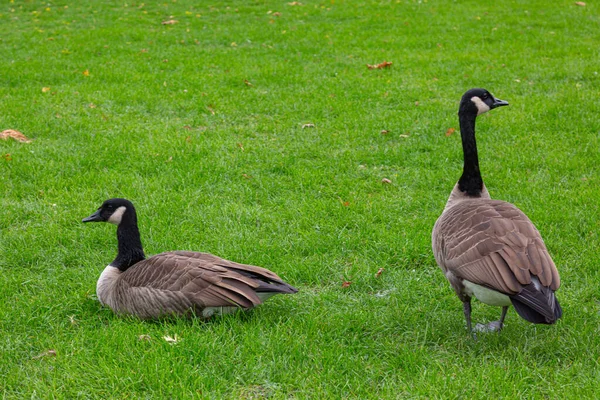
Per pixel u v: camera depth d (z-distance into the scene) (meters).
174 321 5.68
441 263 5.40
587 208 8.09
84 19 21.70
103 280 6.09
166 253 5.97
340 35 18.67
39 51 17.05
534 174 9.27
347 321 5.84
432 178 9.19
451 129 10.97
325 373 5.03
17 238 7.51
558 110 11.84
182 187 9.00
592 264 6.79
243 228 7.79
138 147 10.23
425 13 21.39
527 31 18.70
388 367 5.19
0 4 24.50
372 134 10.97
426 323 5.88
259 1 24.23
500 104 6.20
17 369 5.12
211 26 20.25
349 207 8.34
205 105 12.57
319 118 11.98
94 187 8.94
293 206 8.39
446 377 4.89
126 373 4.92
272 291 5.47
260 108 12.44
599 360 5.13
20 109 12.10
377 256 7.14
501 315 5.73
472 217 5.28
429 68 15.08
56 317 5.98
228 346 5.29
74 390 4.82
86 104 12.75
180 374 4.94
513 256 4.79
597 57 15.60
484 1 23.03
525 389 4.80
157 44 18.05
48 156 9.91
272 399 4.76
